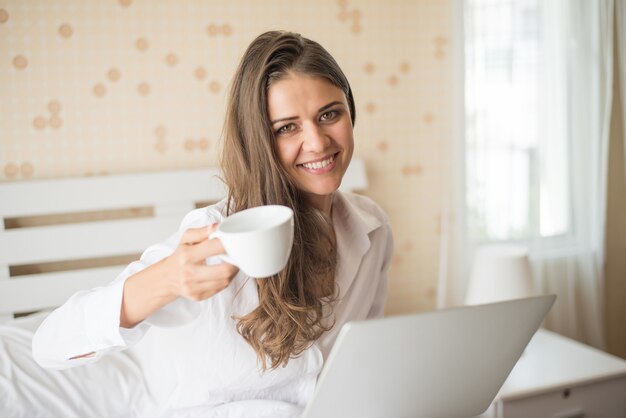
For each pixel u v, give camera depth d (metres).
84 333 0.78
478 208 2.22
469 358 0.80
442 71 2.21
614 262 2.56
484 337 0.79
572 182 2.38
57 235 1.78
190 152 1.97
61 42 1.81
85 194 1.79
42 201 1.75
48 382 1.27
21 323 1.45
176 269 0.68
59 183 1.78
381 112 2.17
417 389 0.80
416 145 2.22
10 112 1.79
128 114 1.90
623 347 2.62
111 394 1.28
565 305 2.45
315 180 0.96
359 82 2.13
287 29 2.03
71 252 1.79
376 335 0.70
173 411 1.12
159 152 1.94
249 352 1.02
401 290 2.28
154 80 1.91
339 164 0.97
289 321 0.97
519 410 1.60
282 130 0.93
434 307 2.32
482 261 1.87
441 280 2.25
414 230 2.26
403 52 2.16
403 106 2.19
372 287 1.25
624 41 2.36
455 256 2.22
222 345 1.00
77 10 1.81
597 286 2.44
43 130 1.82
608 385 1.70
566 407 1.66
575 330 2.44
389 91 2.17
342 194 1.19
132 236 1.84
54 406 1.24
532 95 2.26
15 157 1.81
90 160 1.88
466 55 2.13
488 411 1.61
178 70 1.93
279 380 1.07
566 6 2.26
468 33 2.12
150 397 1.29
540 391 1.60
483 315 0.76
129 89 1.89
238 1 1.96
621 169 2.49
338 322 1.14
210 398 1.08
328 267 1.06
